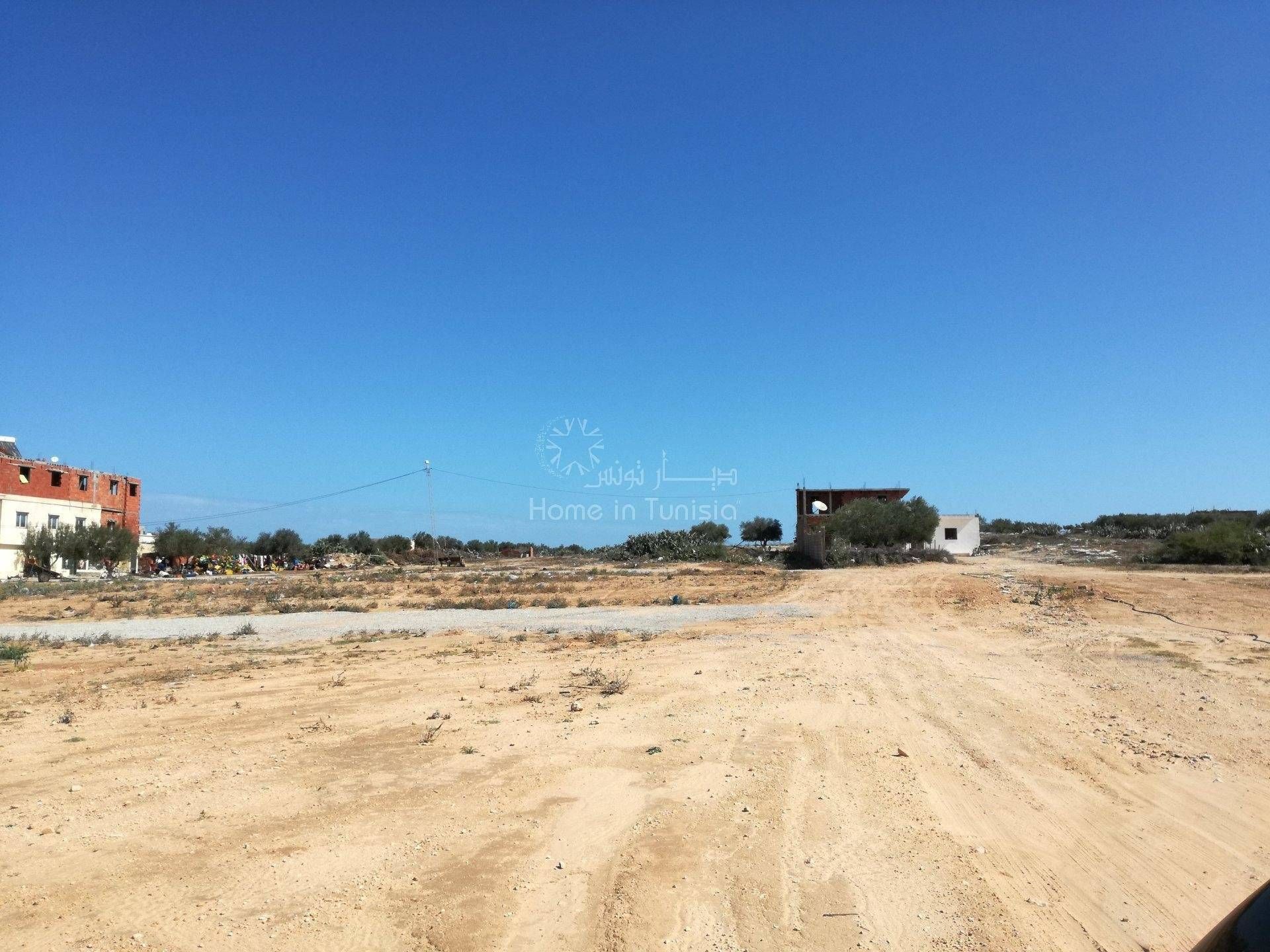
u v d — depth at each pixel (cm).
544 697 1127
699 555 6025
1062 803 677
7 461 5750
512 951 425
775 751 827
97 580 5153
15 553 5656
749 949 430
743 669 1355
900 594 2911
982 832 610
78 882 500
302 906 471
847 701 1083
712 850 566
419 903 478
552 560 6931
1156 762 794
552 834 593
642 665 1415
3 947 414
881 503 5978
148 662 1579
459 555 7638
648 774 746
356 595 3484
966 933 448
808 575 4069
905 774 749
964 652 1544
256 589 3897
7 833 586
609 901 484
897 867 540
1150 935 449
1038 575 3606
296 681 1295
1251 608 2116
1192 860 559
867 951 429
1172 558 4359
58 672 1452
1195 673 1268
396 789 699
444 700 1112
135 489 7200
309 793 688
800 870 534
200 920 450
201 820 619
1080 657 1452
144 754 822
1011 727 938
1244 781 732
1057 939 443
